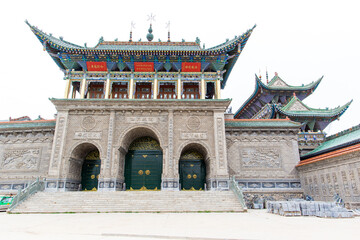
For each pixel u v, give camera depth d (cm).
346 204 2044
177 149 2650
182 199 2130
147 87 3275
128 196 2173
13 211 1912
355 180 1956
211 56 3017
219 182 2523
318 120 3684
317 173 2491
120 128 2712
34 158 2850
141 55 2947
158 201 2088
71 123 2720
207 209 2005
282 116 3669
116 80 3003
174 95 3262
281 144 2955
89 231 1011
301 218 1508
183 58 3023
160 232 980
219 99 2748
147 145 3088
